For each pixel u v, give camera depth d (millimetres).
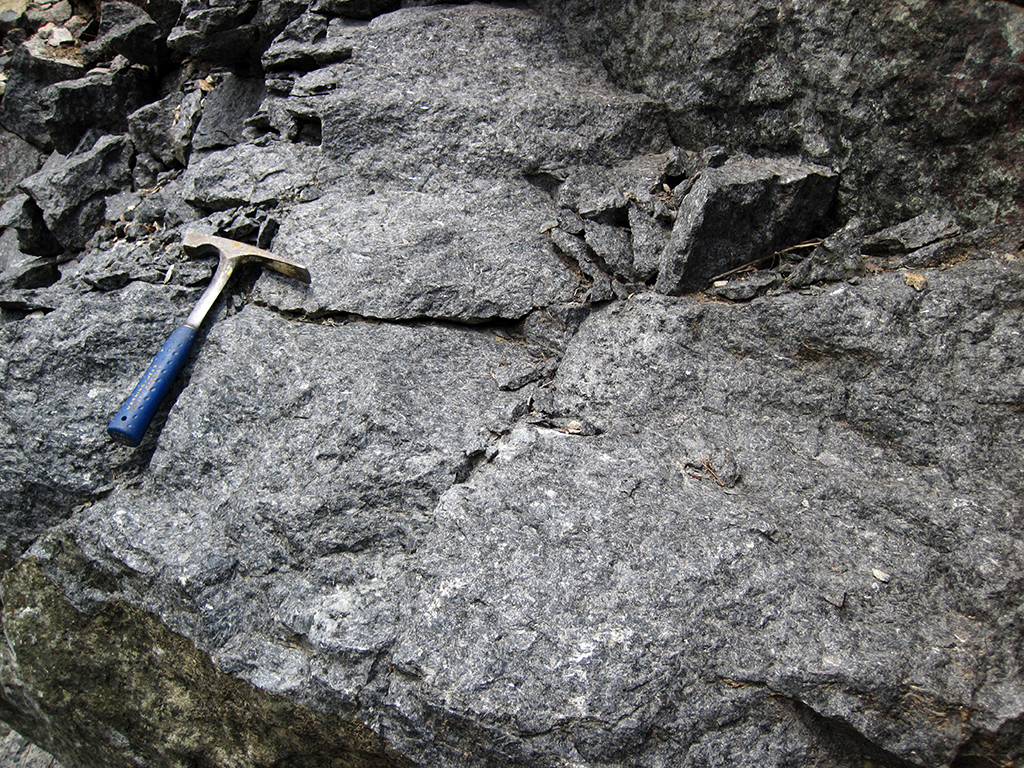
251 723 2412
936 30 2471
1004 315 2469
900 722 2010
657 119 3209
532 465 2375
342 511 2371
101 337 2852
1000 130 2490
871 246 2748
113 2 4504
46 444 2723
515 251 2895
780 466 2406
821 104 2777
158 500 2645
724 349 2637
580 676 2023
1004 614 2102
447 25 3449
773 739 2055
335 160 3252
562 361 2709
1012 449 2361
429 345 2715
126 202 4043
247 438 2609
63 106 4359
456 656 2080
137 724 2662
